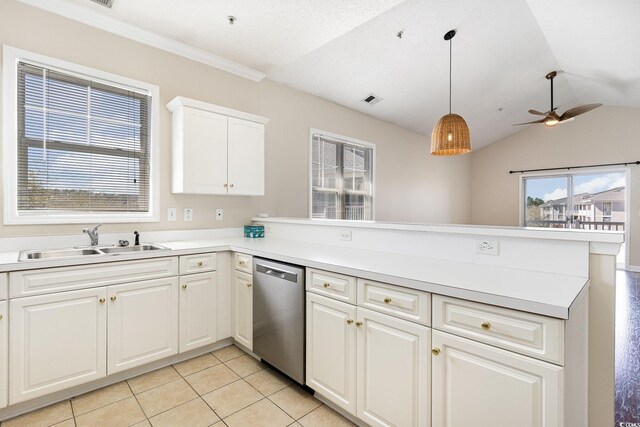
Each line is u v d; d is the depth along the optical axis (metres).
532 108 5.89
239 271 2.38
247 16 2.33
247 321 2.29
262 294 2.12
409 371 1.33
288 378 2.07
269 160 3.52
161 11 2.26
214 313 2.37
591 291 1.34
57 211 2.22
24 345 1.64
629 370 2.24
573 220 6.53
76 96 2.29
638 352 2.53
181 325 2.20
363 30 2.99
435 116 5.27
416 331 1.31
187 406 1.76
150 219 2.57
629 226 5.82
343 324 1.60
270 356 2.05
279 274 1.98
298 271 1.83
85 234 2.28
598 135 6.17
